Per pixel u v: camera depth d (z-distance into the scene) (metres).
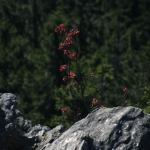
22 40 44.72
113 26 57.75
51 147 9.12
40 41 48.94
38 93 34.06
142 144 8.60
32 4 56.06
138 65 41.16
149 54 40.44
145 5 73.44
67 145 8.76
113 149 8.58
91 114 9.41
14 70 36.50
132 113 9.06
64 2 61.66
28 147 10.51
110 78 25.78
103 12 65.12
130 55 46.38
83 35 55.25
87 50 53.34
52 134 10.77
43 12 57.28
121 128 8.85
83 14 61.81
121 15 64.06
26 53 44.12
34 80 34.50
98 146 8.63
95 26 59.91
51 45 42.66
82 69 18.09
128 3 73.56
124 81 39.81
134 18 68.25
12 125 10.56
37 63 40.50
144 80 39.12
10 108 11.07
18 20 54.34
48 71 40.28
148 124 8.88
